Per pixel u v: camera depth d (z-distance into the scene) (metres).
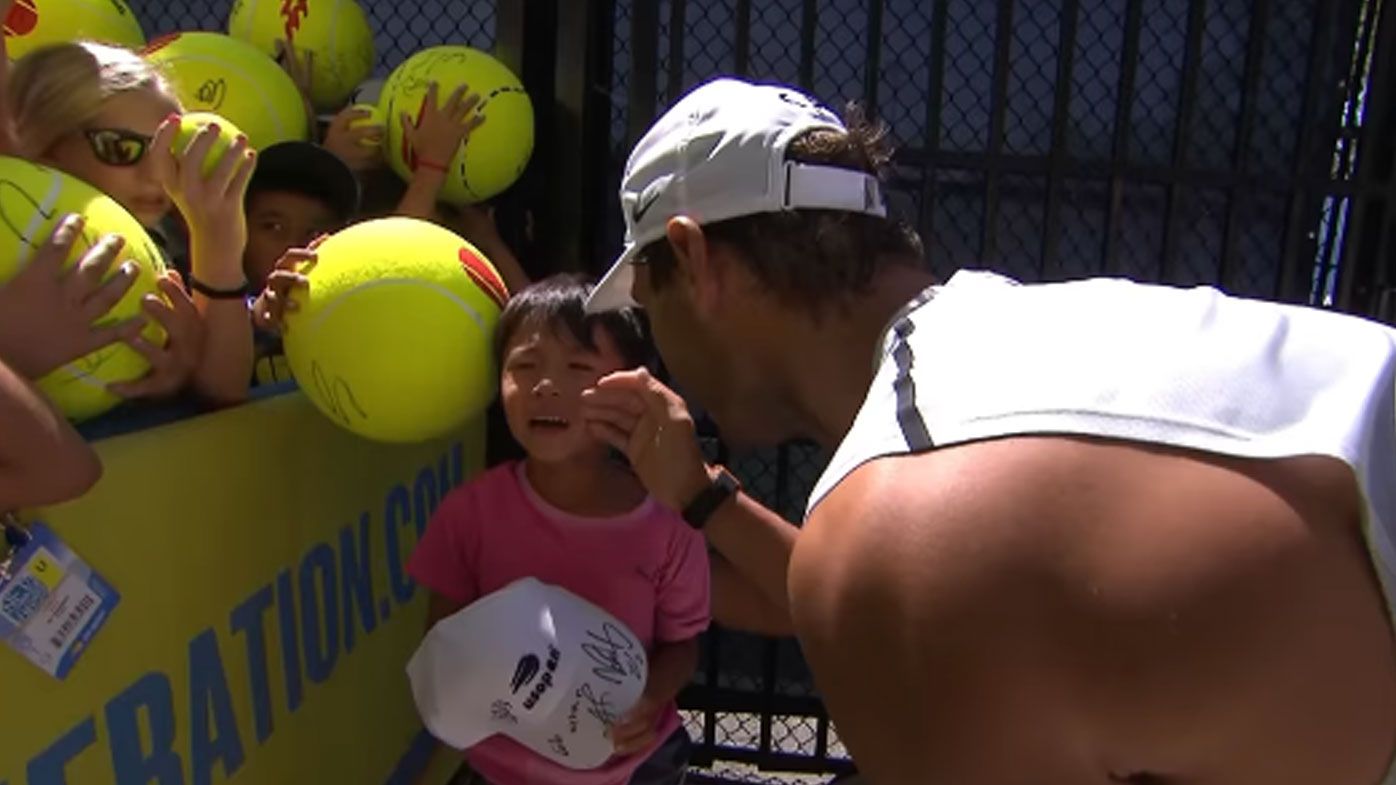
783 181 1.12
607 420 1.51
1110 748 0.76
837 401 1.14
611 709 1.85
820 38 3.09
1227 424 0.83
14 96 1.85
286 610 1.87
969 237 3.18
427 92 2.58
